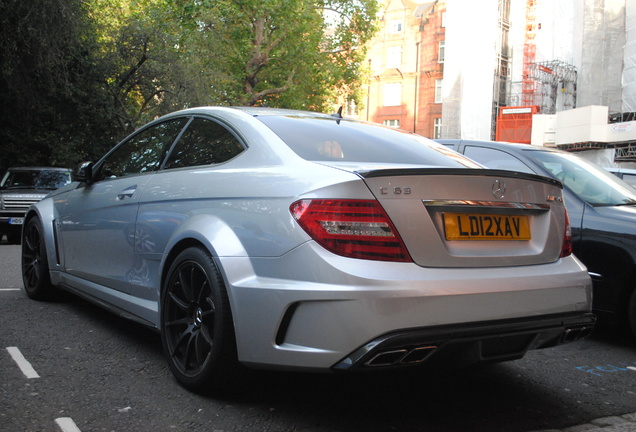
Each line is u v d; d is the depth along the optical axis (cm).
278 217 253
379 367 228
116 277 379
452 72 4381
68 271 456
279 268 247
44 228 486
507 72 4628
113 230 384
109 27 2280
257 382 314
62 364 335
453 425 267
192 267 294
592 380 348
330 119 353
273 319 245
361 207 235
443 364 246
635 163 3366
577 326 272
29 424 251
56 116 2072
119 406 275
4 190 1262
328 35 3428
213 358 272
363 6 3303
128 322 439
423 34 5053
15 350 358
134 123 2309
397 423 267
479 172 258
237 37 2950
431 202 246
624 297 435
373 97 5300
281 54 3042
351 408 283
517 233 272
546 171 510
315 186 246
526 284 256
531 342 260
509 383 335
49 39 1742
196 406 277
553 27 3831
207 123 346
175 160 353
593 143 3422
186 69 2334
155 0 2838
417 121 5081
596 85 3431
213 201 293
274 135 299
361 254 232
